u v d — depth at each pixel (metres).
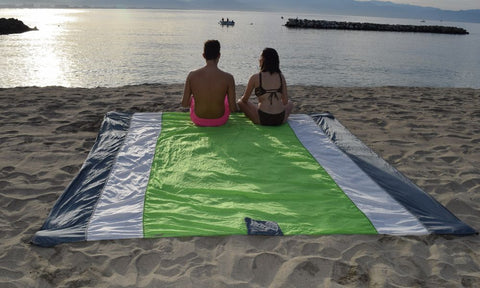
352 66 21.86
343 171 4.22
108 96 8.21
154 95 8.44
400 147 5.41
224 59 23.64
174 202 3.50
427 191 4.08
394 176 4.18
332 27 69.62
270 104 5.38
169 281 2.56
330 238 3.08
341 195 3.71
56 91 8.64
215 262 2.76
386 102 8.26
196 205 3.46
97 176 3.95
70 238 2.95
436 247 3.00
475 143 5.64
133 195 3.60
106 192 3.64
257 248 2.93
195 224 3.17
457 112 7.46
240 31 56.25
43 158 4.66
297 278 2.62
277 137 5.10
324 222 3.28
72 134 5.58
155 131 5.22
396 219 3.36
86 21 81.62
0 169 4.30
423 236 3.13
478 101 8.58
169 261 2.76
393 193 3.79
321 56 26.11
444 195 3.99
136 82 15.23
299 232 3.13
